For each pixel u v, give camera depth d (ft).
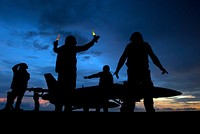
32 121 7.91
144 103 12.26
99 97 19.45
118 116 7.64
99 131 7.63
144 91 12.19
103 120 7.68
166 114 7.41
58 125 7.82
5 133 7.81
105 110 20.48
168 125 7.32
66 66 13.42
